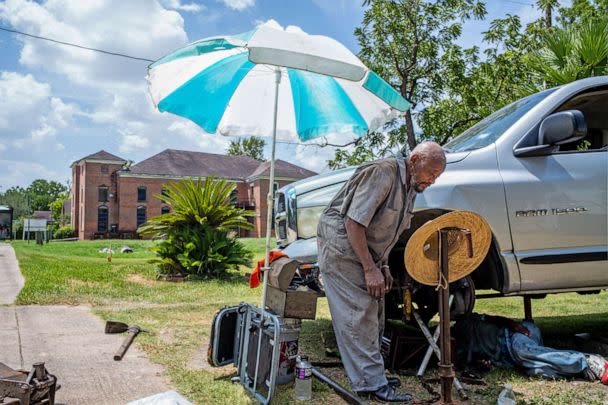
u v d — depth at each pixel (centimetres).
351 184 297
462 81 1481
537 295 412
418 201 345
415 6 1482
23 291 712
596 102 405
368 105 376
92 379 328
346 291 297
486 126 408
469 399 296
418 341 357
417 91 1550
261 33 295
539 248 347
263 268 329
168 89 347
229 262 980
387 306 419
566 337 449
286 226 446
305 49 298
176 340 441
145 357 383
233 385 318
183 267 963
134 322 521
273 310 328
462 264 267
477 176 347
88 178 4647
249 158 5484
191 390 307
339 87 373
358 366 293
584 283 356
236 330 339
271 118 397
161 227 973
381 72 1508
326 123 402
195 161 5066
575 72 810
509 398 275
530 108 379
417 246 250
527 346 346
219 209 983
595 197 354
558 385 319
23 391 240
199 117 371
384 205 291
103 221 4703
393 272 377
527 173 352
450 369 256
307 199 427
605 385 318
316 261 386
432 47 1477
